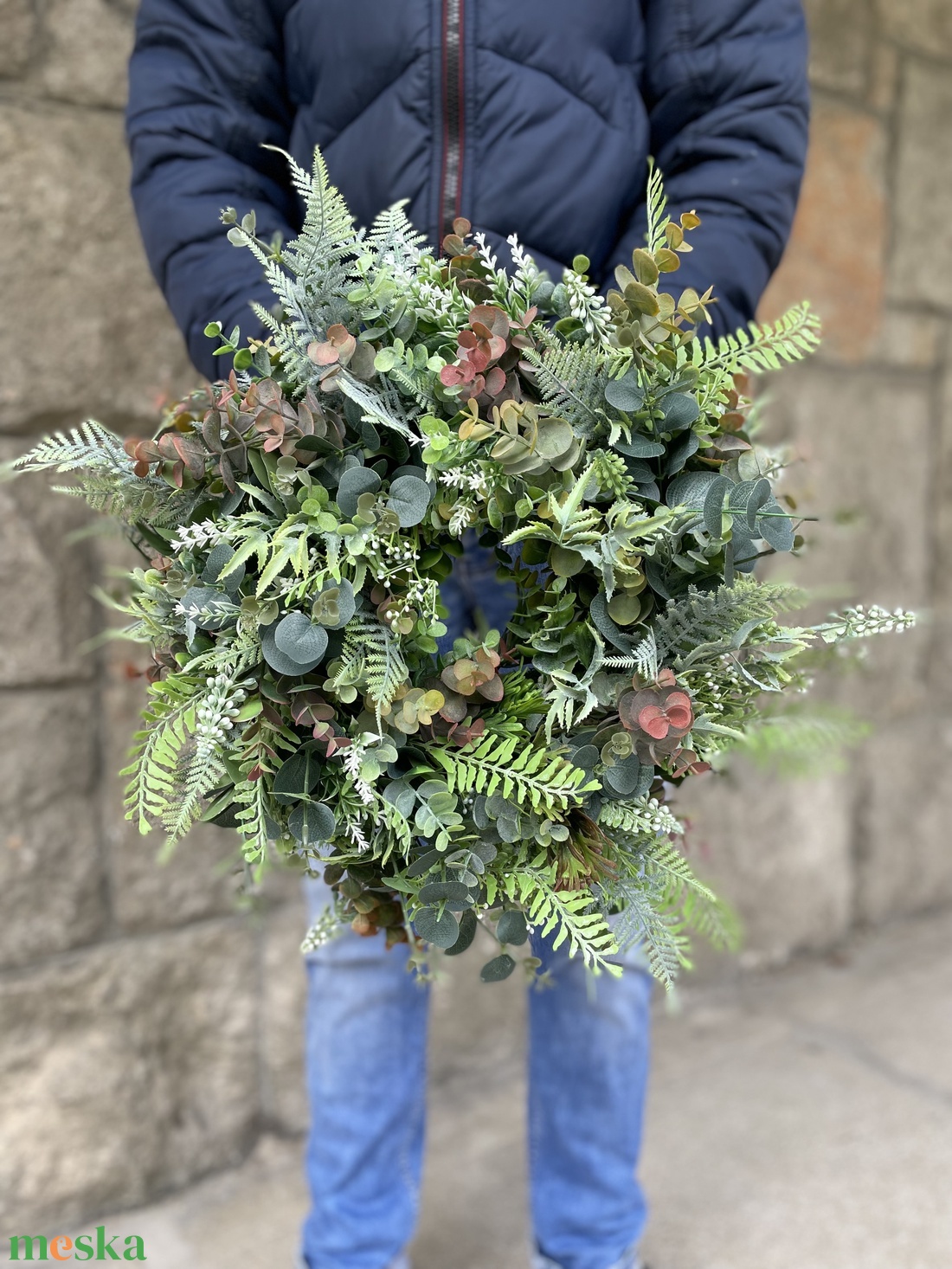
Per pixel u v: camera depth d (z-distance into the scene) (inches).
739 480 28.1
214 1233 53.0
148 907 55.4
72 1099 53.4
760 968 77.9
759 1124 59.7
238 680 26.4
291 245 27.1
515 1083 65.1
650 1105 61.8
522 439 25.5
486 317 26.0
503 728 27.4
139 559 54.1
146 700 54.6
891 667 82.3
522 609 29.1
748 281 32.8
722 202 33.3
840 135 72.4
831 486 75.8
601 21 34.6
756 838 76.6
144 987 55.4
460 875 26.5
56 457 27.6
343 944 41.2
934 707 85.9
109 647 53.6
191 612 25.5
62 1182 53.3
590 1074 41.9
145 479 27.7
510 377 26.5
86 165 50.6
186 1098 57.1
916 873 86.7
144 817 26.5
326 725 25.6
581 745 26.7
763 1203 53.3
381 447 27.2
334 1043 41.9
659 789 29.2
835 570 76.5
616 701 26.6
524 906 27.9
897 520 80.3
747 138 33.9
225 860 54.9
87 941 53.8
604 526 27.0
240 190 35.0
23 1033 52.2
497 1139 59.5
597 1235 42.9
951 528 84.0
